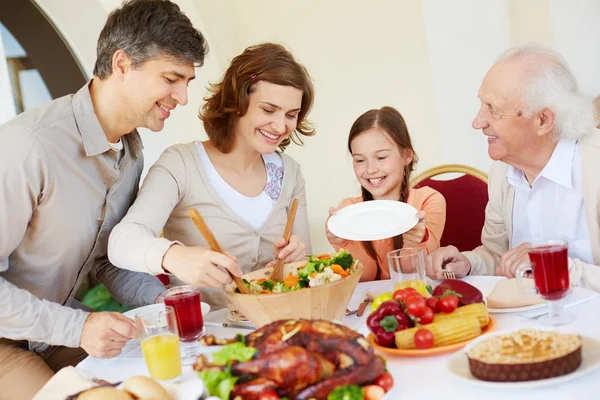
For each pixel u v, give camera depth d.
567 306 1.71
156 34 2.03
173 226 2.44
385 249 2.61
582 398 1.21
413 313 1.55
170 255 1.76
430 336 1.48
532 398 1.22
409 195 2.76
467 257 2.29
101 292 4.14
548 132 2.16
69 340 1.84
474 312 1.57
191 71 2.13
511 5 3.83
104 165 2.19
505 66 2.15
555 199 2.26
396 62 4.27
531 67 2.12
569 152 2.19
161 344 1.46
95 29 4.19
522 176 2.33
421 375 1.40
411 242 2.34
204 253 1.70
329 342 1.26
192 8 4.38
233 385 1.22
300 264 2.03
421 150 4.28
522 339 1.33
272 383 1.20
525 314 1.68
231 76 2.32
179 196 2.38
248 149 2.41
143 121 2.16
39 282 2.18
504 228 2.47
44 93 4.27
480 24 3.87
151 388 1.24
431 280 2.18
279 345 1.27
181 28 2.06
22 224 2.04
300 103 2.34
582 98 2.16
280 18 4.59
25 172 2.00
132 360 1.75
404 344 1.51
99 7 4.13
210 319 2.05
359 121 2.68
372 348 1.28
